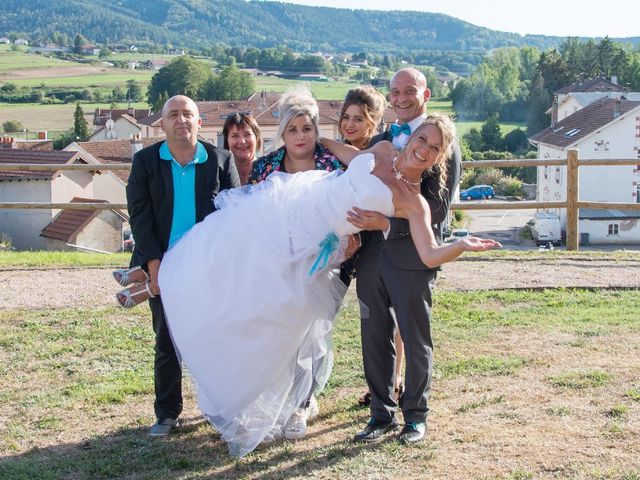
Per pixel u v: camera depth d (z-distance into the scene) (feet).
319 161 17.54
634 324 23.99
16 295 28.60
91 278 31.22
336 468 15.39
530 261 33.42
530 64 407.23
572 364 20.58
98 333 24.31
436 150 15.10
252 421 16.28
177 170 17.56
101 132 251.60
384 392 16.80
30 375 21.17
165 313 16.58
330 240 15.87
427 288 16.28
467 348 22.31
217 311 15.83
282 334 15.83
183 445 16.94
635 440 15.87
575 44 365.40
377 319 16.67
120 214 92.27
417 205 15.53
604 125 141.38
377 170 15.61
